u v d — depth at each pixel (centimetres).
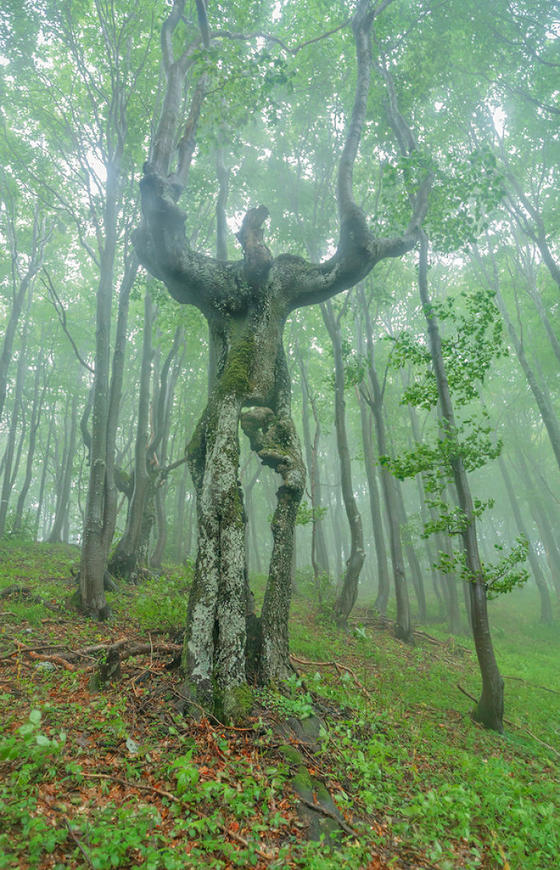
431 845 407
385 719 687
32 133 1528
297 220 1808
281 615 655
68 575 1361
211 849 332
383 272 1942
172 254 719
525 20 1351
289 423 750
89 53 1311
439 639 1579
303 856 350
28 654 663
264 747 491
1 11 1201
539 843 429
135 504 1442
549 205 1830
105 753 445
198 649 581
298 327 2272
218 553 624
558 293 2023
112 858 298
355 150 892
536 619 2273
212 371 973
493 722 765
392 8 1298
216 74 866
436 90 1584
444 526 799
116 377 1185
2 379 1727
